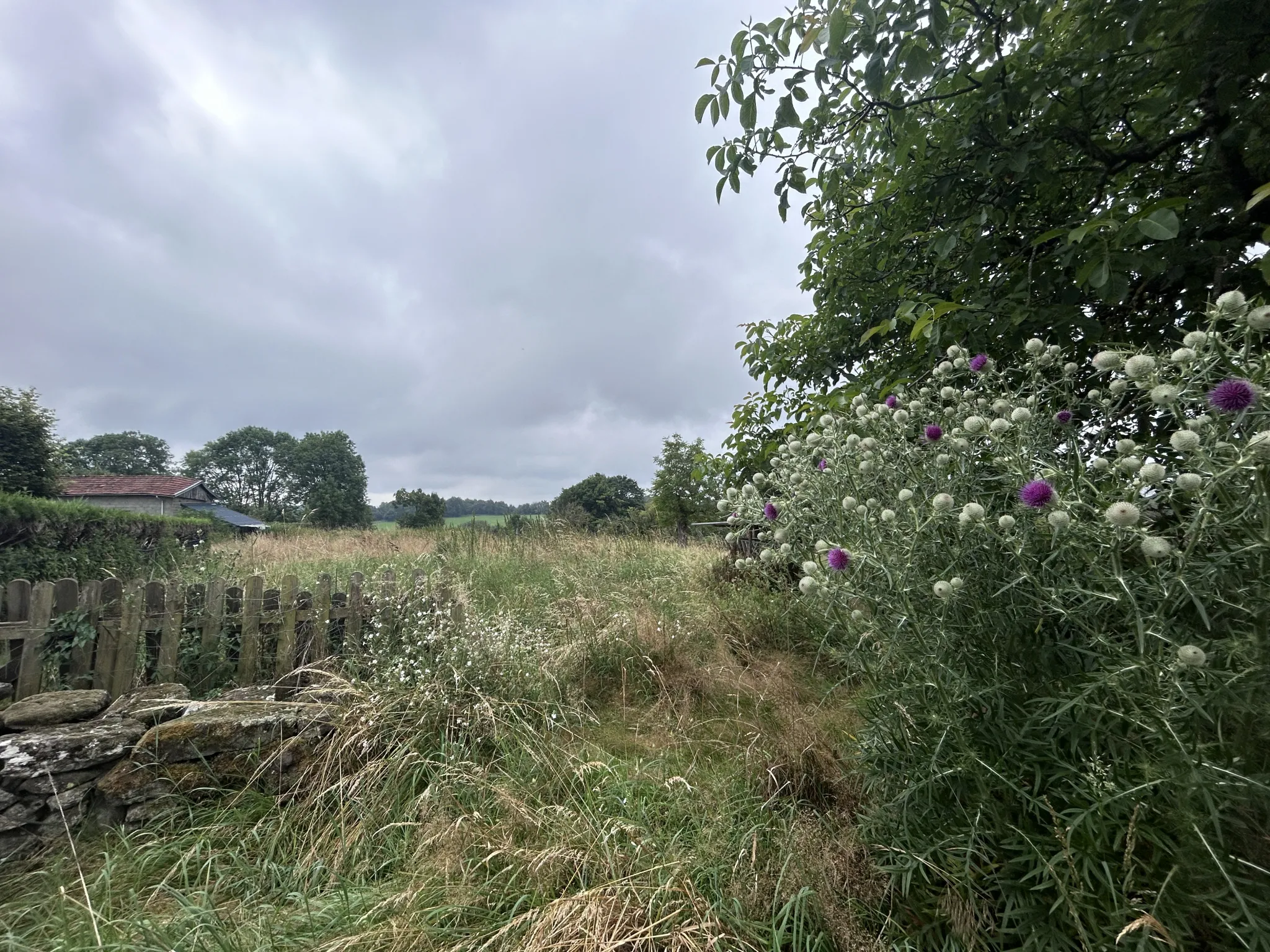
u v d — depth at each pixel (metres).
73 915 1.80
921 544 1.66
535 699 3.19
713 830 2.02
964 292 2.53
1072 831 1.26
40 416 12.11
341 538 10.84
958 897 1.46
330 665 3.37
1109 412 1.72
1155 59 2.03
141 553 7.92
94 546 7.11
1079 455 1.49
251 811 2.31
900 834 1.64
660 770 2.52
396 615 3.59
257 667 3.27
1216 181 2.07
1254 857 1.14
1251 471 1.11
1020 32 2.18
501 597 5.43
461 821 2.09
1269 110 1.85
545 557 7.59
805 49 2.21
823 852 1.80
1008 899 1.39
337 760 2.50
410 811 2.26
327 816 2.31
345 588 5.34
